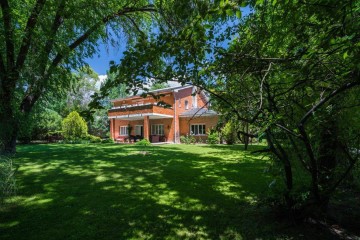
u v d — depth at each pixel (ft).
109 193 15.96
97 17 35.86
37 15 30.71
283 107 10.12
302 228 10.46
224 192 16.21
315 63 7.80
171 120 81.56
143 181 19.36
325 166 10.70
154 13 35.99
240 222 11.25
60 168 25.04
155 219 11.66
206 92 11.77
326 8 6.43
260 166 26.45
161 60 8.89
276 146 10.62
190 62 8.93
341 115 9.79
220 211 12.70
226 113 12.85
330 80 8.28
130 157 34.30
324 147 10.59
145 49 8.05
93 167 25.76
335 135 10.29
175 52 8.12
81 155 36.45
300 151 10.55
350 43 6.41
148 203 13.96
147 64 8.54
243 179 19.99
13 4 32.07
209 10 6.13
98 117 116.98
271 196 11.34
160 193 15.99
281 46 10.12
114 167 25.81
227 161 30.30
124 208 13.14
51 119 86.79
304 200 10.09
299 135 8.73
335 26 6.54
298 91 9.61
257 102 9.77
